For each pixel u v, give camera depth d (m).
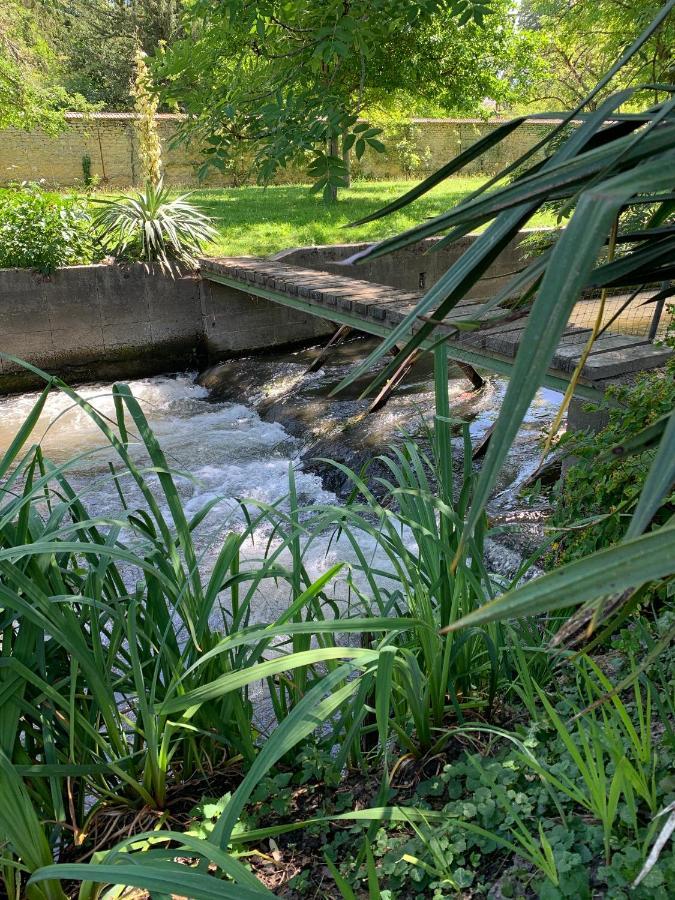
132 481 7.59
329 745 2.17
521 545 5.01
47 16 25.27
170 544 2.06
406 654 1.95
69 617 1.86
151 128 13.44
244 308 12.16
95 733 1.95
